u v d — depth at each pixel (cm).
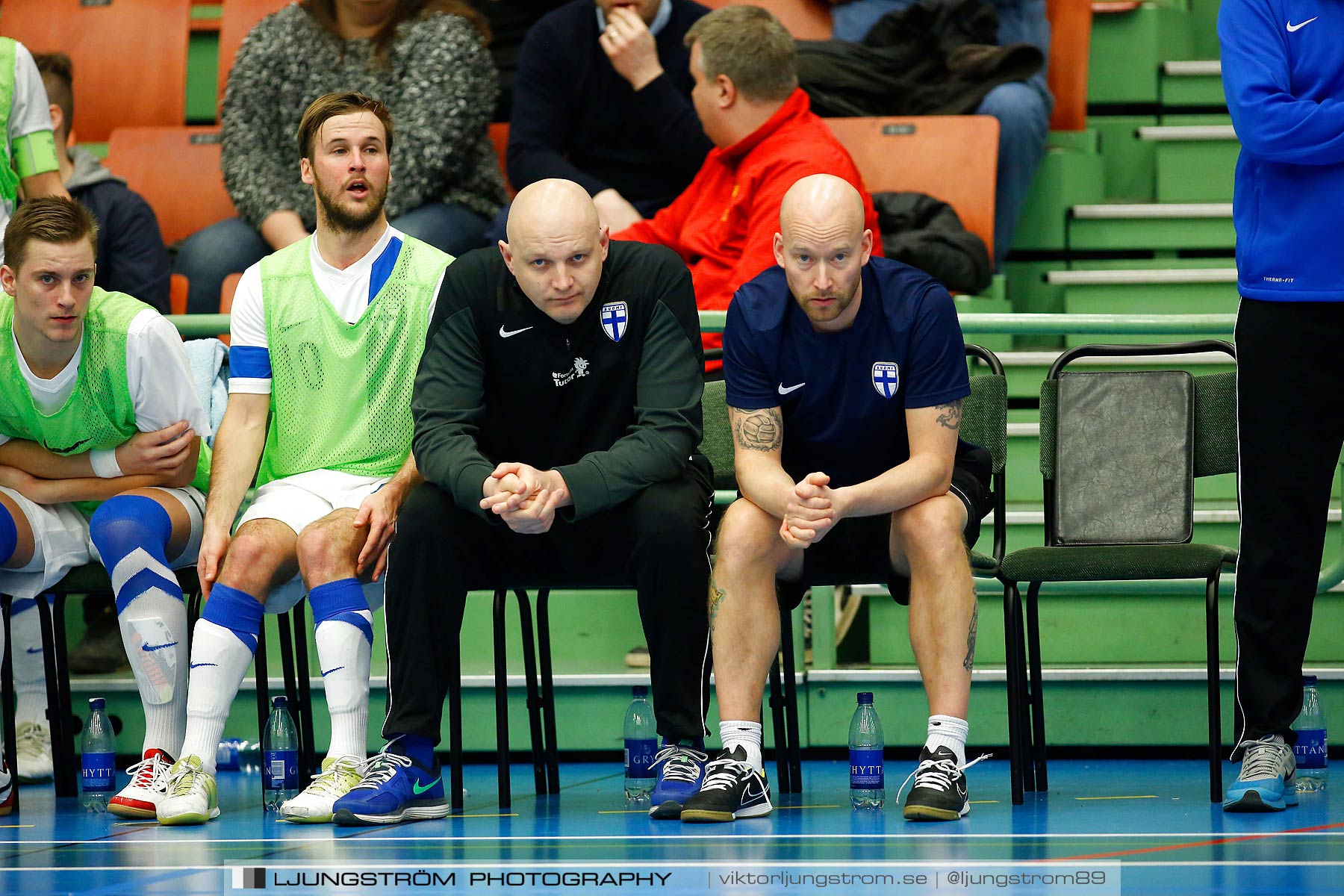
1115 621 1458
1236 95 1037
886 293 1045
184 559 1210
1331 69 1041
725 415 1223
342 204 1153
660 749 1062
